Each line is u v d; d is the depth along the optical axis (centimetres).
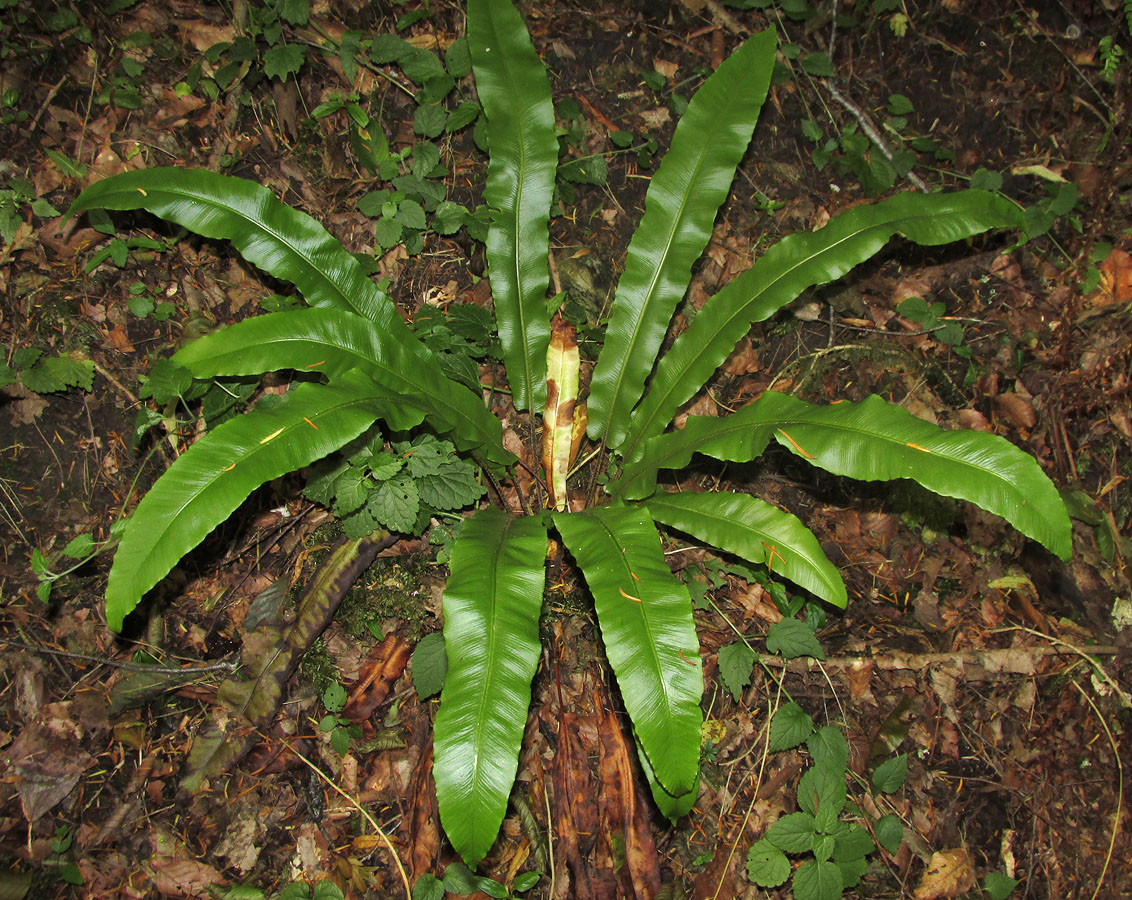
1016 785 300
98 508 275
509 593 210
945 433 218
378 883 253
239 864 249
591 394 302
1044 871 292
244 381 273
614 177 347
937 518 330
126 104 300
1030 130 384
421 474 251
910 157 364
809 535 248
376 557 280
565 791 268
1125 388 339
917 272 365
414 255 308
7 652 254
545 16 353
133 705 258
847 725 298
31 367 265
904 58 386
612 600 212
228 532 281
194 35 314
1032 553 331
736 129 278
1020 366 353
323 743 266
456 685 198
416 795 257
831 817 260
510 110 281
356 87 324
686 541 310
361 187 321
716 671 298
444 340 292
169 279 295
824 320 351
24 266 279
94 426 279
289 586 274
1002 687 312
